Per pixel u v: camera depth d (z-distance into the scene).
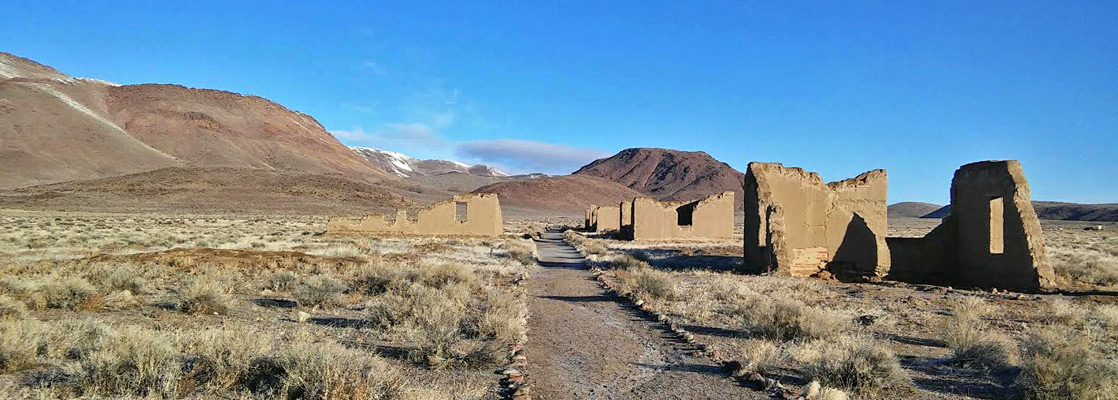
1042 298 16.61
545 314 14.16
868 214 23.75
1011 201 19.14
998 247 20.14
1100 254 34.59
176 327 10.73
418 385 7.31
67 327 9.24
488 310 11.98
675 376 8.60
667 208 48.56
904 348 10.44
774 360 9.34
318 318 12.51
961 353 9.26
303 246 34.41
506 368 8.64
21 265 20.11
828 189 23.59
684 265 27.12
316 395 6.57
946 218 22.09
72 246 31.22
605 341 11.04
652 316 13.74
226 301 13.09
